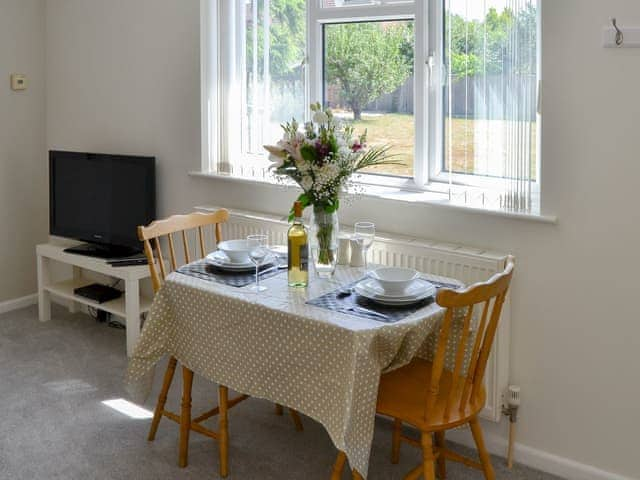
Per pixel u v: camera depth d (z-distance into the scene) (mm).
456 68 3125
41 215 4934
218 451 3141
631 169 2678
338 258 3066
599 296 2811
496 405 3020
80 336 4395
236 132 3945
